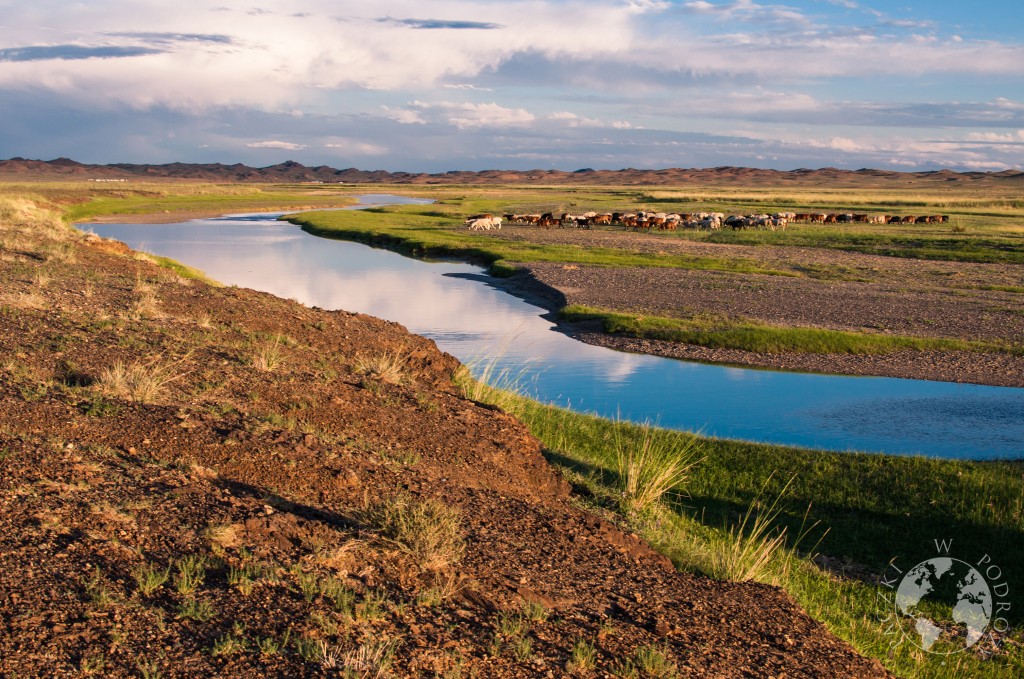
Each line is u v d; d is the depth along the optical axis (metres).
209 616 4.61
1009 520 10.70
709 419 16.44
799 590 8.35
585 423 14.26
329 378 11.18
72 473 6.22
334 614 4.85
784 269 39.75
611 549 7.35
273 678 4.14
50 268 17.02
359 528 6.27
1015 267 41.56
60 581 4.70
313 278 35.78
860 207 92.81
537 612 5.43
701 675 5.05
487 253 43.53
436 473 8.45
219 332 12.87
